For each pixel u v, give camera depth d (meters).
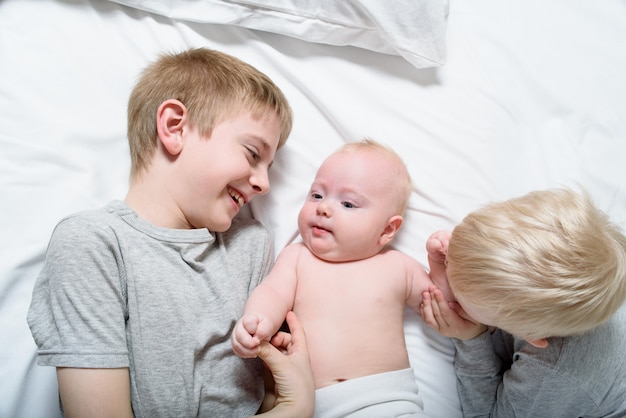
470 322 0.81
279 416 0.68
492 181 0.91
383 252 0.86
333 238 0.80
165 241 0.74
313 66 0.94
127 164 0.86
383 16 0.85
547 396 0.76
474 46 0.97
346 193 0.80
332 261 0.83
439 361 0.88
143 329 0.69
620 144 0.93
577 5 1.02
